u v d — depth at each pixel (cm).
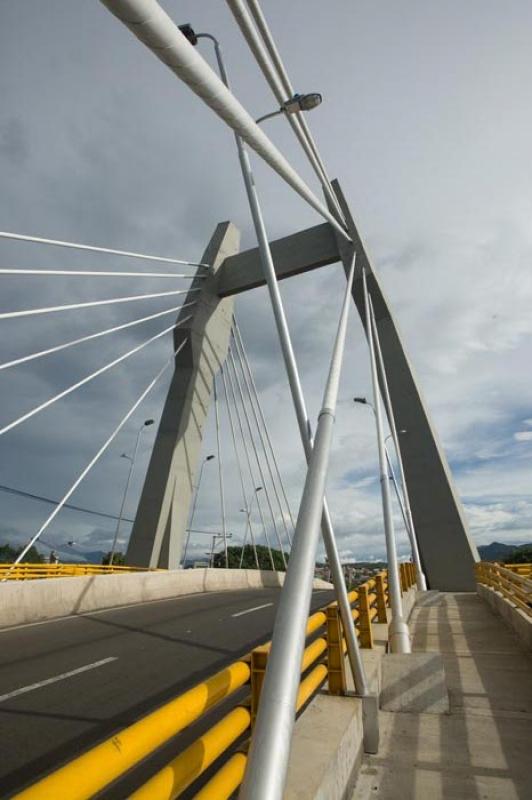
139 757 172
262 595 2011
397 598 746
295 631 213
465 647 880
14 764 416
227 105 417
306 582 238
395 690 541
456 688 623
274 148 619
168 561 3241
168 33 291
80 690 632
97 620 1209
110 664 768
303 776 281
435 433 2997
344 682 449
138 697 604
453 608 1476
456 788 362
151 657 816
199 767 209
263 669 294
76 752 441
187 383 3681
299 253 3606
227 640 973
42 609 1234
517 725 486
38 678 688
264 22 731
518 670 705
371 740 425
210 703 234
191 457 3625
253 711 290
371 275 3184
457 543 2695
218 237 4162
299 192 918
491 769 392
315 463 333
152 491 3381
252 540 3425
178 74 345
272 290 687
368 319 1645
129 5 256
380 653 620
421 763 403
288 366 605
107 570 2697
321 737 338
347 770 350
